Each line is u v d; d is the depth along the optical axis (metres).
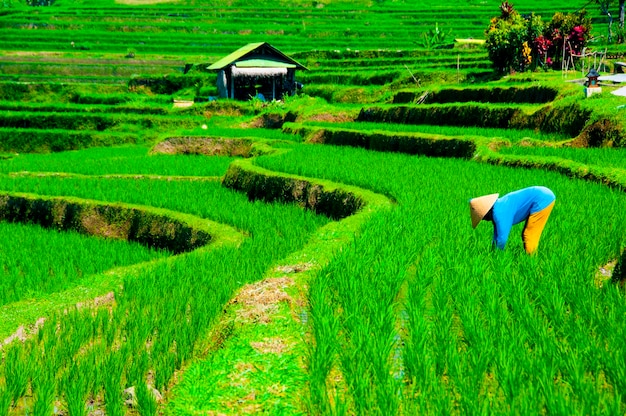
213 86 52.31
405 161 19.17
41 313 8.99
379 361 6.04
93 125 41.69
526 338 6.50
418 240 10.12
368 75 46.91
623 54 37.09
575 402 5.07
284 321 7.30
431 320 7.38
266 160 20.00
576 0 77.75
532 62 36.34
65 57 60.69
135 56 62.09
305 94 43.78
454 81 40.88
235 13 77.75
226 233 14.20
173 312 8.22
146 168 23.36
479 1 85.38
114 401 6.05
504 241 9.20
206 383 6.18
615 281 7.91
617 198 12.43
